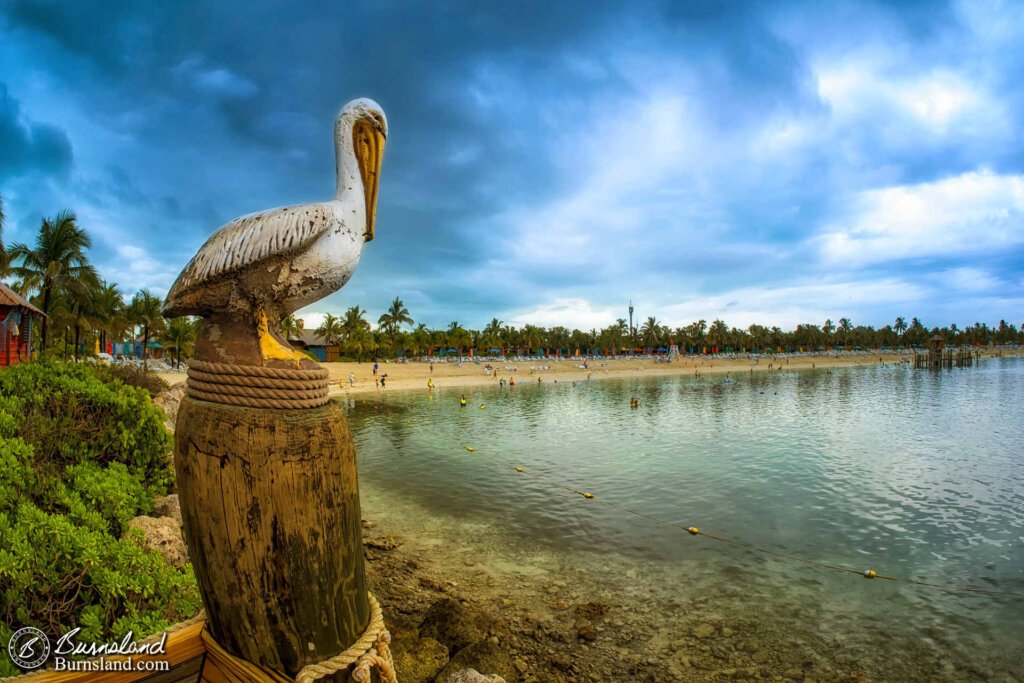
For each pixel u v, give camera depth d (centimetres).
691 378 9200
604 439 3138
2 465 607
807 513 1727
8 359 2280
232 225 249
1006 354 17725
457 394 6197
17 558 462
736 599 1158
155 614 479
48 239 3275
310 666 230
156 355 8250
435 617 969
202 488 224
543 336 13788
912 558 1374
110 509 656
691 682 886
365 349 9006
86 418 802
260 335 241
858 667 930
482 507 1773
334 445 233
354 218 267
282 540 222
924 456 2592
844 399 5428
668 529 1574
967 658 957
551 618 1069
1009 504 1820
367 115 273
